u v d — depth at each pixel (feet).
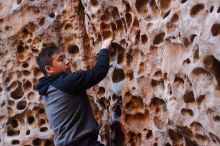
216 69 7.32
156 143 8.70
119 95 9.18
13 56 11.05
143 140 8.93
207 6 7.30
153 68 8.53
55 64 8.46
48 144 10.96
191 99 7.79
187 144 8.25
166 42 8.19
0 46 11.13
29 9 10.77
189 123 7.73
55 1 10.58
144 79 8.73
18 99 11.03
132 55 8.99
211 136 7.41
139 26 8.73
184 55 7.83
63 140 8.19
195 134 7.71
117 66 9.27
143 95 8.76
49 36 10.59
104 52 8.57
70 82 8.04
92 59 10.19
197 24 7.47
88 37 10.18
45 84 8.28
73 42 10.39
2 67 11.12
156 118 8.73
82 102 8.30
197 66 7.45
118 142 9.56
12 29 10.98
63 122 8.19
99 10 9.32
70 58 10.44
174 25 8.07
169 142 8.41
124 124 9.14
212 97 7.29
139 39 8.80
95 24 9.49
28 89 11.00
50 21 10.58
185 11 7.72
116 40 9.19
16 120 11.12
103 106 9.84
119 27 9.25
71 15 10.33
